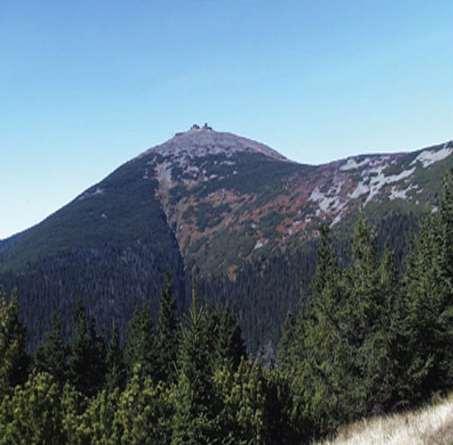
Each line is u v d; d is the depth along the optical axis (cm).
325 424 2288
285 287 15262
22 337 2481
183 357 1845
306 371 2497
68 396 1642
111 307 18488
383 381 2275
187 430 1658
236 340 4606
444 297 2627
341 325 2377
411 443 1184
